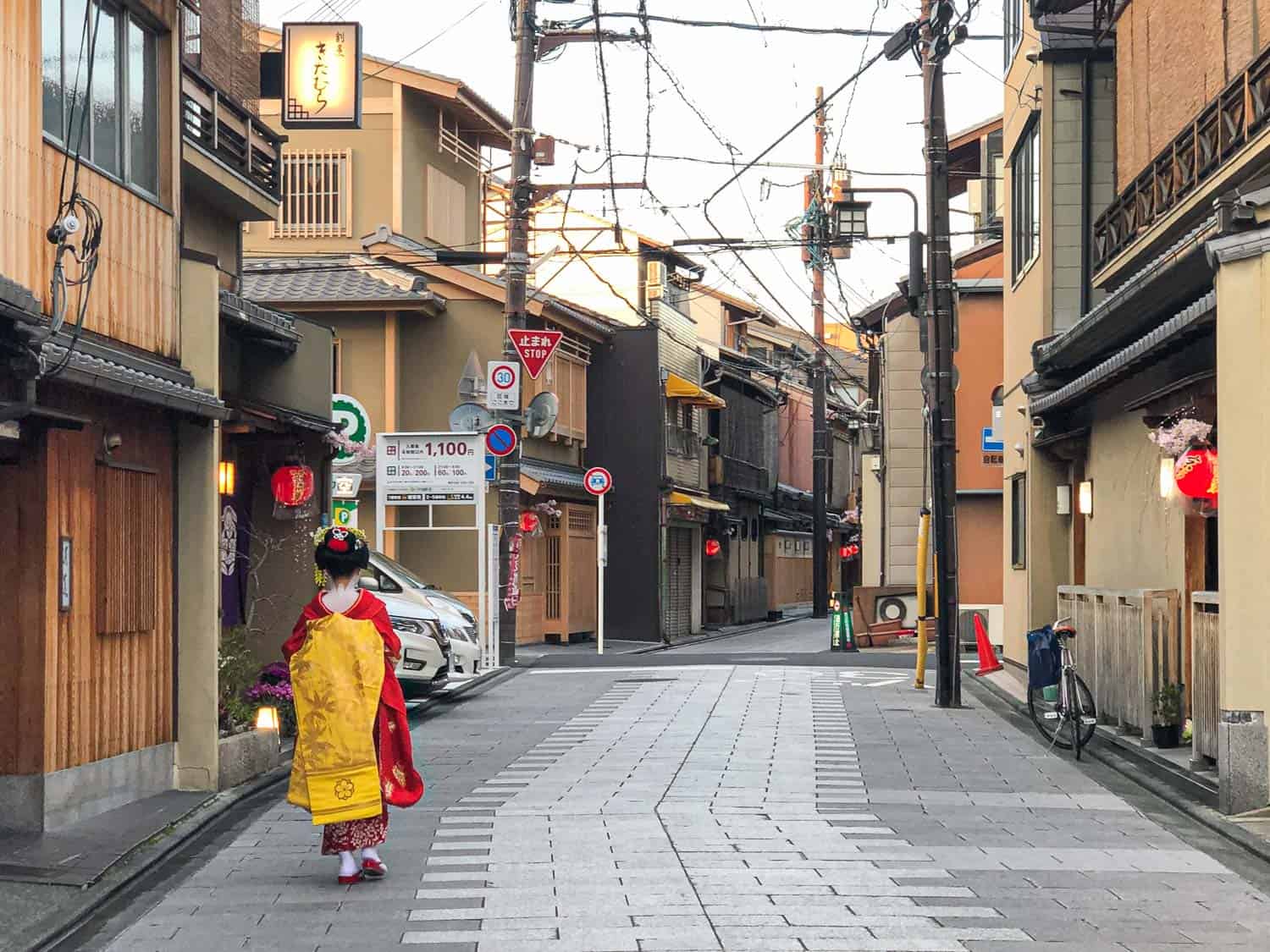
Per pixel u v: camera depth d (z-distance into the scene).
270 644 16.30
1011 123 23.73
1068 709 14.40
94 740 10.47
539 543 33.88
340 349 31.22
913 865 8.82
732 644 36.38
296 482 15.80
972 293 31.30
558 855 9.09
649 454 36.88
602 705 18.89
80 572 10.23
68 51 10.36
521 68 24.91
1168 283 12.80
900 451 35.12
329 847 8.46
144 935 7.30
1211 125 13.35
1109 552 17.61
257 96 16.62
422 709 18.53
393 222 32.56
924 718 17.45
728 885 8.14
